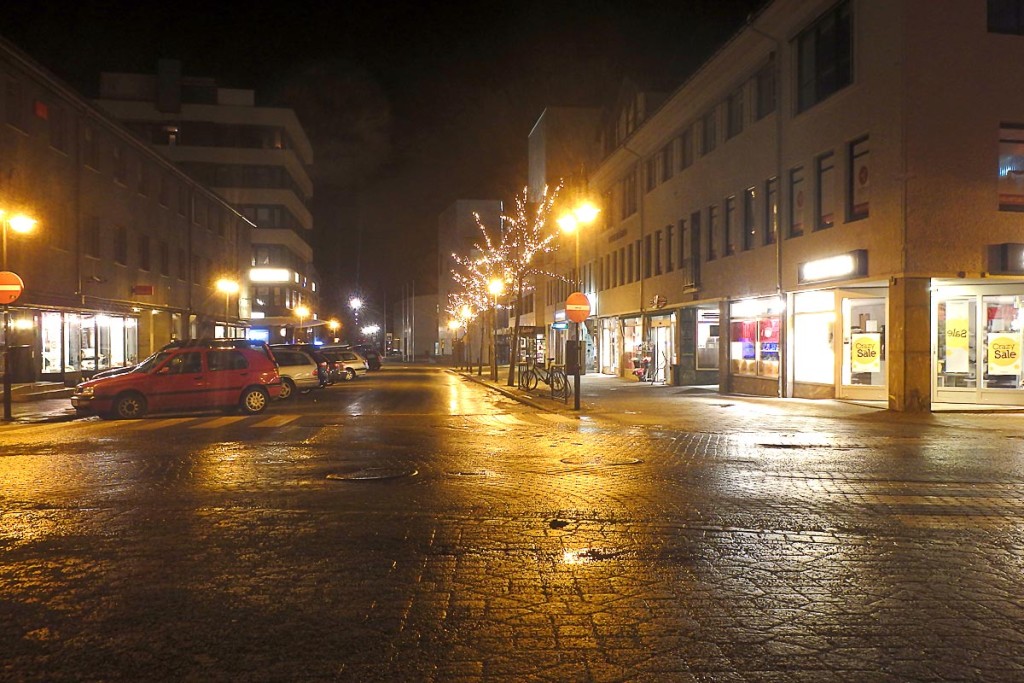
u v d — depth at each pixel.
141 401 19.06
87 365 30.97
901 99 17.86
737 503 8.52
